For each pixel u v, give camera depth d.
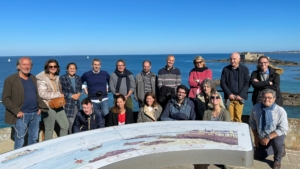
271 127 3.97
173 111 4.73
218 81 26.47
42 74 4.62
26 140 4.76
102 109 5.67
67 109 4.98
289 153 4.70
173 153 2.51
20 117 4.13
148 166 2.46
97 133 3.09
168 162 2.52
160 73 5.83
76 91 5.15
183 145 2.63
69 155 2.41
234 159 2.53
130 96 5.96
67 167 2.16
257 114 4.15
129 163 2.36
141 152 2.47
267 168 4.10
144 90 5.99
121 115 4.79
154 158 2.47
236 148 2.55
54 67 4.68
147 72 6.02
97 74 5.69
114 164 2.27
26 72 4.16
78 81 5.24
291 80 40.53
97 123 4.66
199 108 4.89
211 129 3.19
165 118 4.74
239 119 5.19
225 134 2.98
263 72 4.94
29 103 4.22
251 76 5.09
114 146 2.64
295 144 4.88
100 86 5.68
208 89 4.73
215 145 2.62
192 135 2.96
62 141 2.80
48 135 4.62
